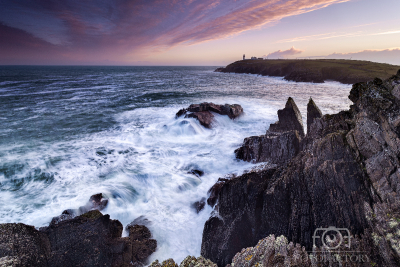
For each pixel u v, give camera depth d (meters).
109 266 5.91
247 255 5.11
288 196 6.08
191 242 7.75
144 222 8.57
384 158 5.33
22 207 9.38
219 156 14.06
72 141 17.42
